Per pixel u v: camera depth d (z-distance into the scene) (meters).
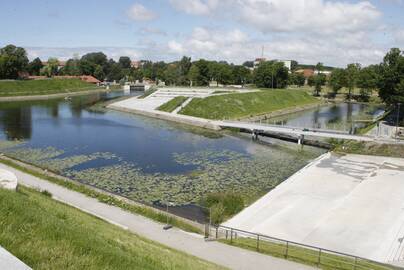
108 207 31.17
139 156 53.19
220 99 100.62
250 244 24.78
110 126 78.81
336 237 27.53
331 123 91.50
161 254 17.42
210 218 30.73
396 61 85.56
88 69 198.38
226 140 67.69
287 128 68.88
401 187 39.34
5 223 10.89
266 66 155.12
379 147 55.31
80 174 43.69
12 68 146.75
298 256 22.81
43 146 57.62
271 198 35.78
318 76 162.75
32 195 24.30
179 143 63.50
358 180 41.91
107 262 10.49
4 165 43.12
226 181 42.75
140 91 174.12
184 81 173.88
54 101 125.81
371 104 138.88
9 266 7.44
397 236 27.73
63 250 10.24
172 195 37.72
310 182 40.97
